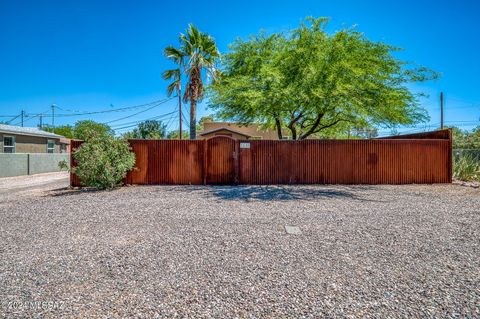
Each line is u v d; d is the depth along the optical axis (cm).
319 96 1195
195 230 550
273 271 370
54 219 640
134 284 336
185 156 1259
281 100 1255
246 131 3116
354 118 1480
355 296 309
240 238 502
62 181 1573
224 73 1778
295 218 641
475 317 272
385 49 1373
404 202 835
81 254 429
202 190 1078
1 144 2123
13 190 1177
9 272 367
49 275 359
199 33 2094
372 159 1280
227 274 361
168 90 2178
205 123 3131
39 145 2495
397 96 1354
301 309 284
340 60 1283
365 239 498
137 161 1245
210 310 282
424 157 1289
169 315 274
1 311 280
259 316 272
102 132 1167
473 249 452
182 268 379
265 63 1491
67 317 271
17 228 570
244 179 1264
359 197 922
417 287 329
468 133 3928
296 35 1405
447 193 1005
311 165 1272
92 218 646
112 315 274
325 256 421
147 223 602
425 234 527
